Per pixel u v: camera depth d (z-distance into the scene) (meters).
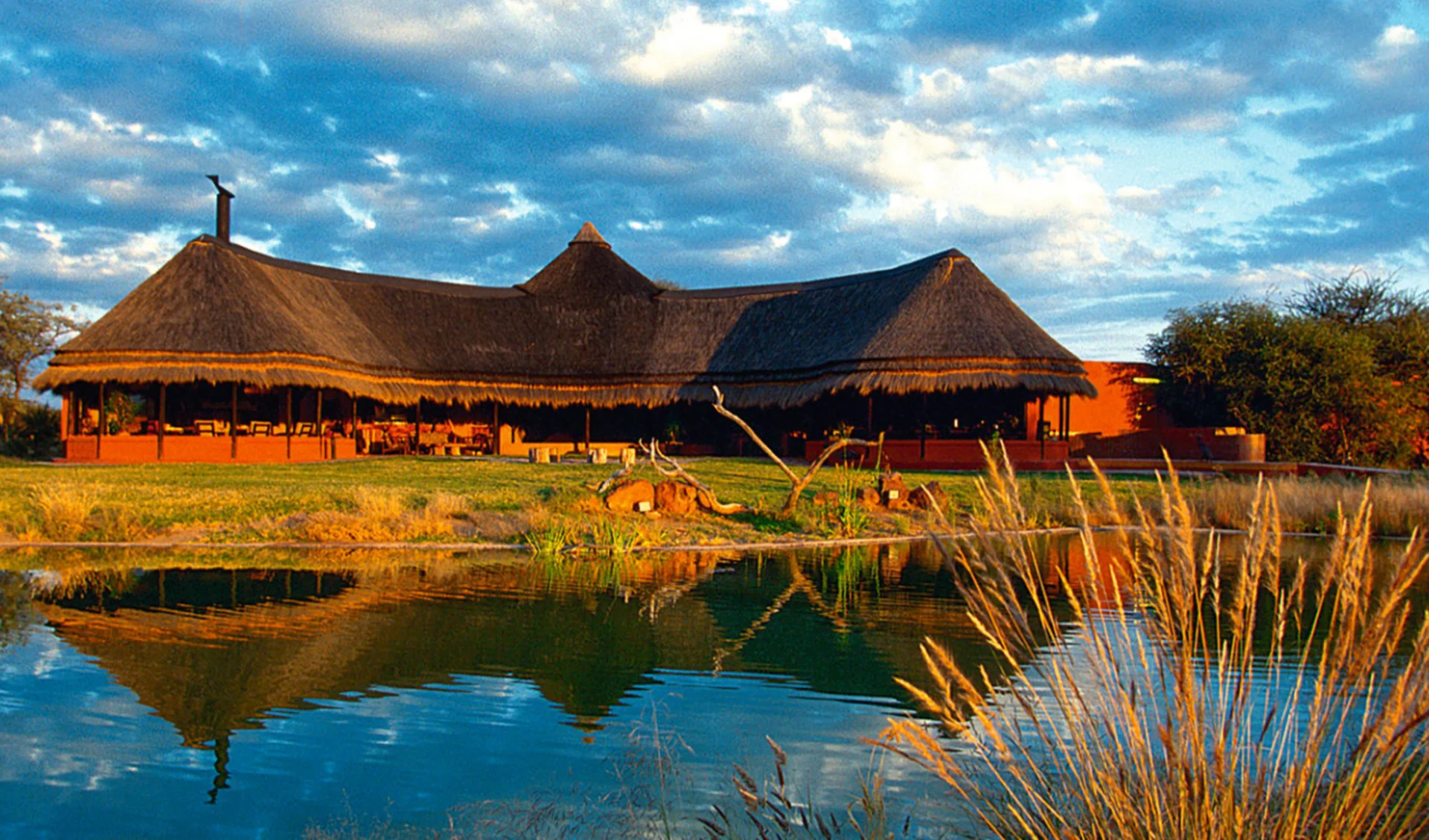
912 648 8.28
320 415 29.78
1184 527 3.28
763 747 5.75
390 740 5.91
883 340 28.86
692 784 5.17
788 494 20.17
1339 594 3.20
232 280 29.36
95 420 29.34
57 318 37.28
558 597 10.72
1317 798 3.74
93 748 5.80
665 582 11.91
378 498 16.67
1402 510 17.70
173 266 29.80
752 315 36.25
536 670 7.55
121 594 10.76
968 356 27.94
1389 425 31.50
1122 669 6.26
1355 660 3.14
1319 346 31.62
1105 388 33.75
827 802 4.88
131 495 17.94
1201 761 3.33
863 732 6.00
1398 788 3.90
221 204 34.34
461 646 8.35
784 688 7.05
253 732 6.08
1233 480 22.69
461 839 4.45
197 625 9.16
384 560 13.55
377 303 35.22
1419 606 9.77
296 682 7.17
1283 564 13.45
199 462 26.91
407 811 4.86
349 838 4.56
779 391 31.83
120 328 27.64
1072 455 30.47
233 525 15.97
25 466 24.84
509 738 5.95
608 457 32.34
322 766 5.51
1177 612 3.40
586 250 40.31
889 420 32.47
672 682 7.22
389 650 8.18
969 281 30.56
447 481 21.45
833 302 34.72
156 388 29.27
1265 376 32.00
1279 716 5.84
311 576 12.09
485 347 35.44
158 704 6.66
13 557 13.52
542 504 17.75
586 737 5.96
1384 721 3.15
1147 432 31.30
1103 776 3.70
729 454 34.53
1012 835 4.18
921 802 4.81
